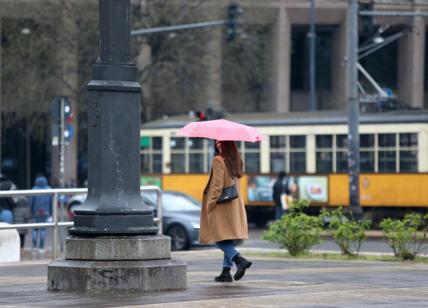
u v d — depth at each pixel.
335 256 54.56
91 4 130.88
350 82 90.44
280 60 178.12
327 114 100.38
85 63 132.88
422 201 94.56
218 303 30.45
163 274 34.03
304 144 99.69
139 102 35.06
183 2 135.50
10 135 177.38
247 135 37.19
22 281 39.16
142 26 133.00
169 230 77.50
